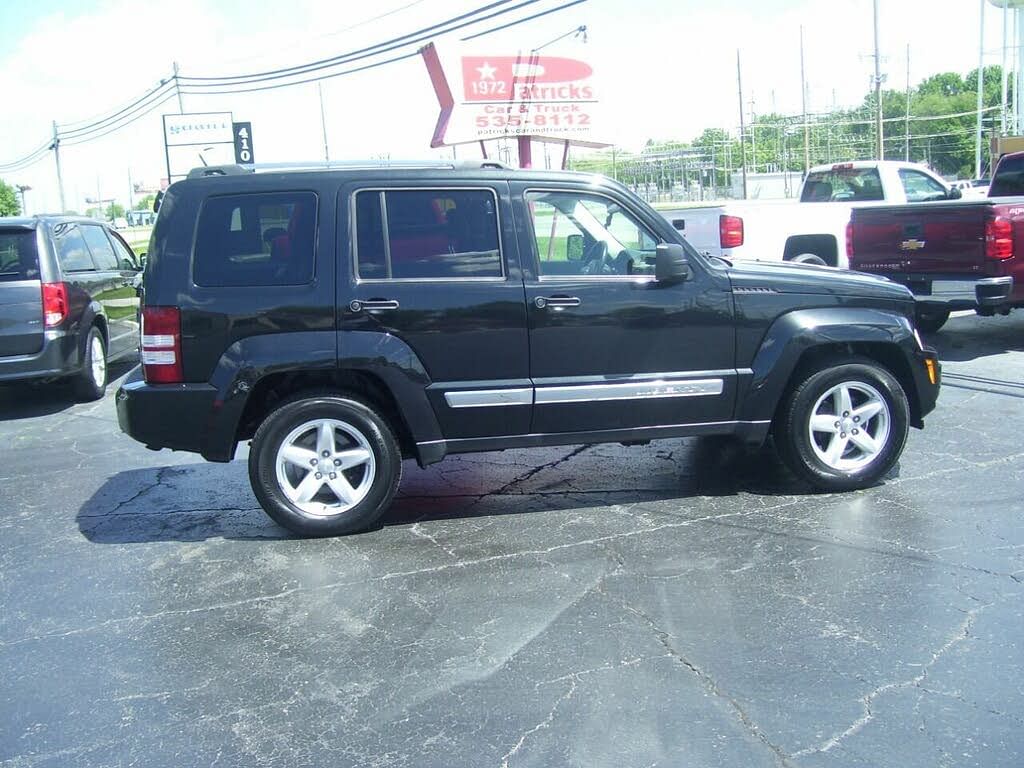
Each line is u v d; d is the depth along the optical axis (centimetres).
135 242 4103
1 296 888
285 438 520
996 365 945
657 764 309
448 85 2358
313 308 514
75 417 909
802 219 1194
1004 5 3384
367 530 544
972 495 565
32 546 542
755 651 383
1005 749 312
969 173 7556
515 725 335
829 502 562
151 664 392
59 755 327
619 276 548
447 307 523
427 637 406
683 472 639
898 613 413
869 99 7688
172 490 646
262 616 434
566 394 538
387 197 527
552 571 473
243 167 538
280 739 332
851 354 582
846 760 308
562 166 2556
